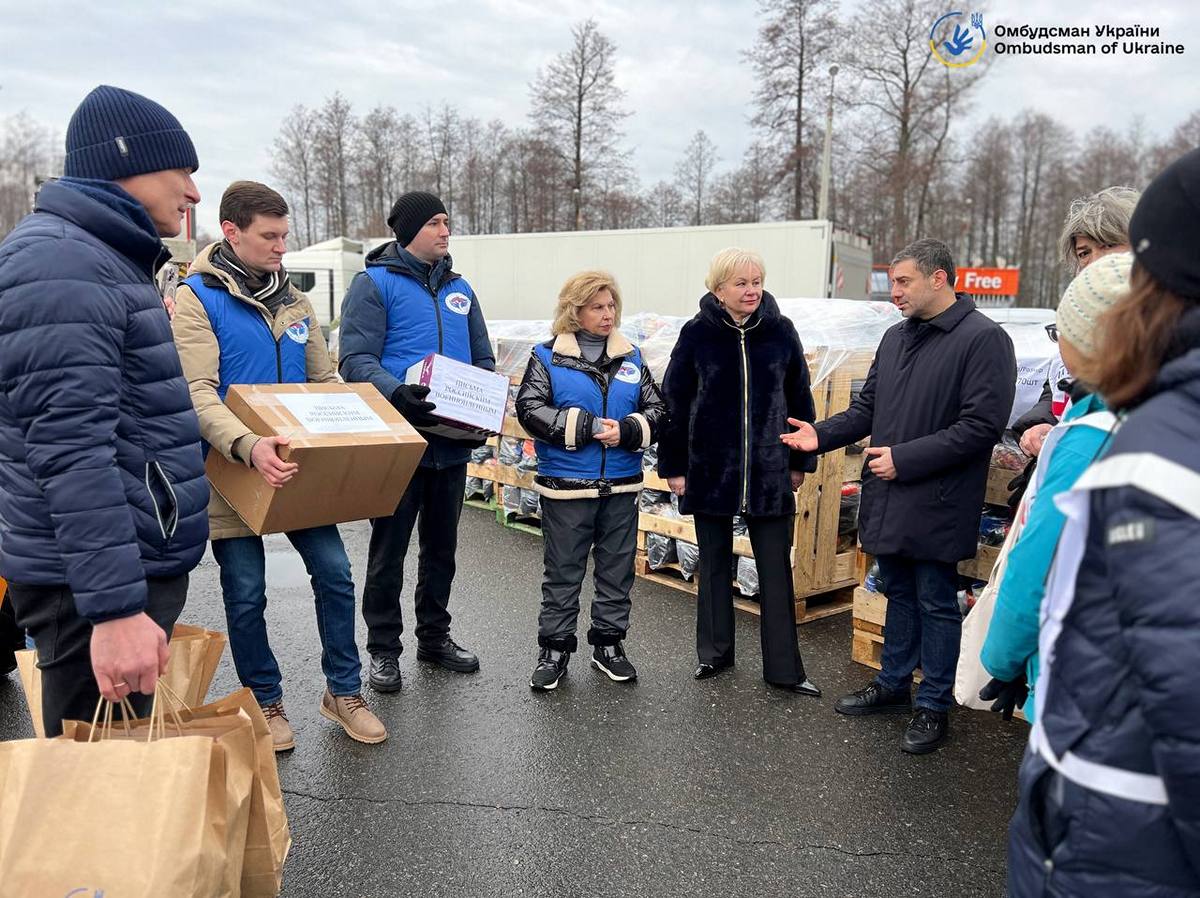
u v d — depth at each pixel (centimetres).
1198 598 94
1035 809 122
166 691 182
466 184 3800
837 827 275
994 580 188
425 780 297
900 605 349
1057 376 383
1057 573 119
